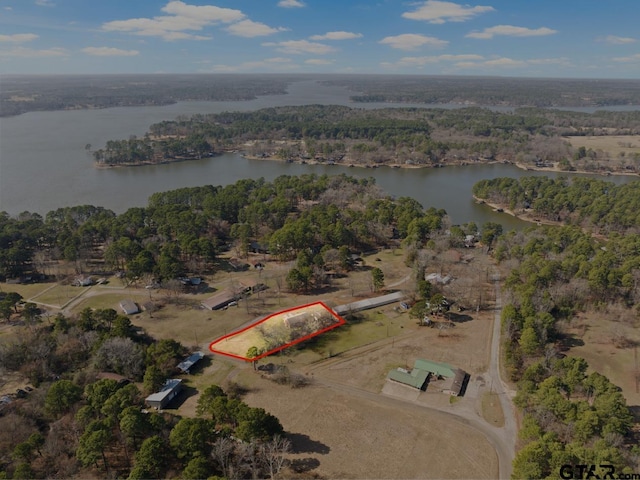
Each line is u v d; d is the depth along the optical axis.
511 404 90.25
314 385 96.69
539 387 89.00
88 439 72.00
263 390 94.94
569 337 115.62
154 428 78.06
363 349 110.06
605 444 71.62
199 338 114.19
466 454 77.88
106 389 84.62
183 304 132.12
